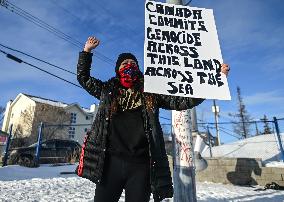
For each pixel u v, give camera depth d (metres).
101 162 2.21
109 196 2.22
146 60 2.69
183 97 2.61
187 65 2.76
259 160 12.41
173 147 3.68
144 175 2.22
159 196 2.16
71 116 41.19
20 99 42.44
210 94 2.66
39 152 17.12
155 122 2.35
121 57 2.59
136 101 2.41
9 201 6.19
